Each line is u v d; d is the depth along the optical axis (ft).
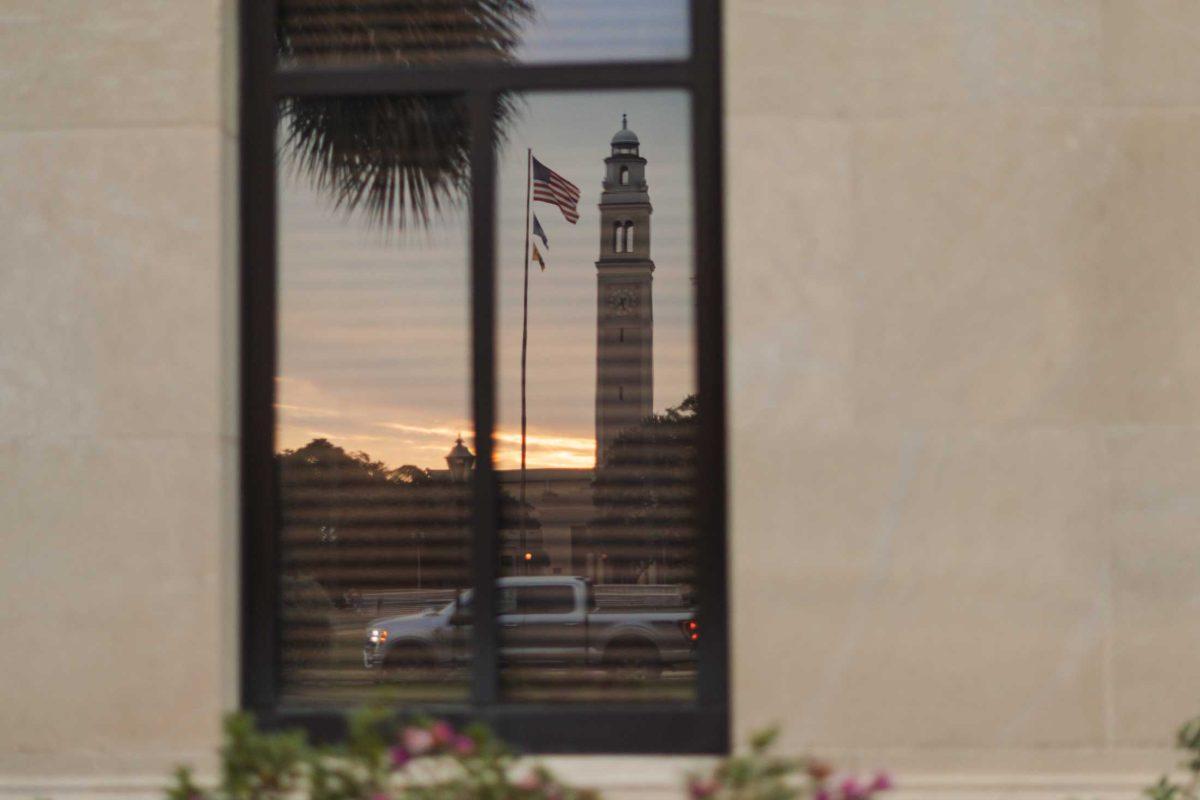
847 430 17.44
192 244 18.11
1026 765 17.12
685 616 18.52
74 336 18.03
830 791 11.50
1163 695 17.06
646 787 17.34
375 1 19.49
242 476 18.67
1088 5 17.62
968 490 17.33
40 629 17.83
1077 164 17.51
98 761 17.71
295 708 18.58
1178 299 17.35
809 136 17.72
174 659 17.75
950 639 17.25
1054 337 17.40
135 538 17.85
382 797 11.18
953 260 17.51
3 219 18.17
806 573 17.37
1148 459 17.24
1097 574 17.19
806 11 17.83
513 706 18.57
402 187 19.36
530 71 19.30
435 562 18.89
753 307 17.60
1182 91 17.53
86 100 18.26
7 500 17.90
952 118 17.63
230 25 18.75
